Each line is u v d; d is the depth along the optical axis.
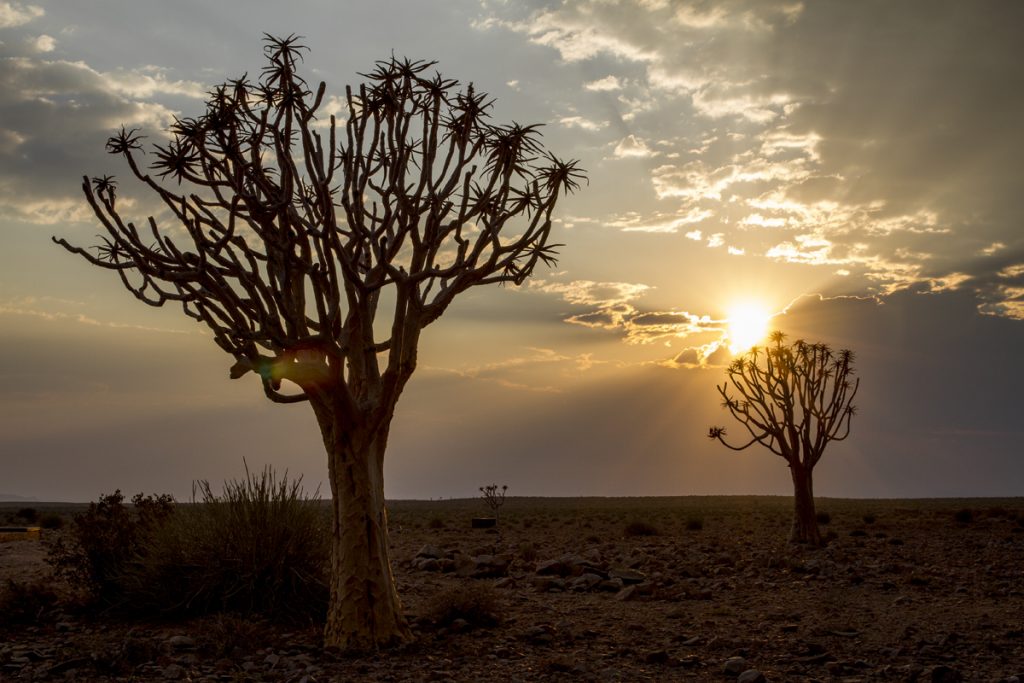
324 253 9.40
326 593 11.95
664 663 9.64
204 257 9.05
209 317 9.43
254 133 9.42
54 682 8.30
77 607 12.34
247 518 12.12
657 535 33.81
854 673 9.09
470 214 10.45
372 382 10.02
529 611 13.48
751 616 13.12
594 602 14.67
